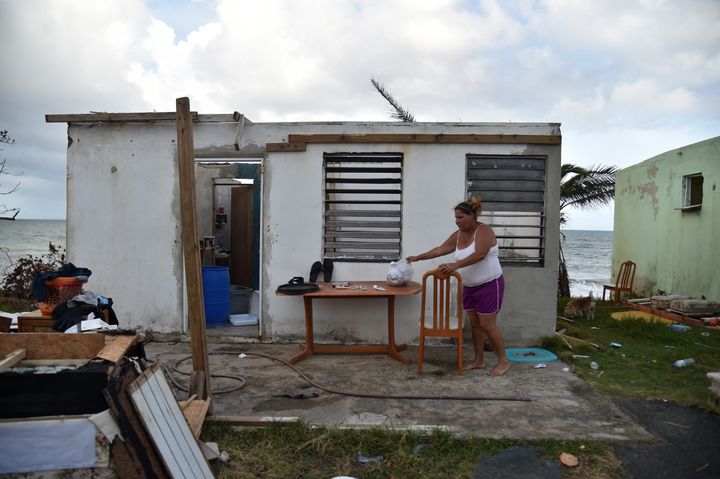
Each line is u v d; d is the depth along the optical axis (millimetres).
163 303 6430
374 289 5617
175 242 6391
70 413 2512
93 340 2916
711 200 9922
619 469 3260
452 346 6305
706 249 10047
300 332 6363
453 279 6250
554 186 6227
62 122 6375
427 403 4363
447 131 6254
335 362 5602
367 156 6293
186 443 2930
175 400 3037
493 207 6293
